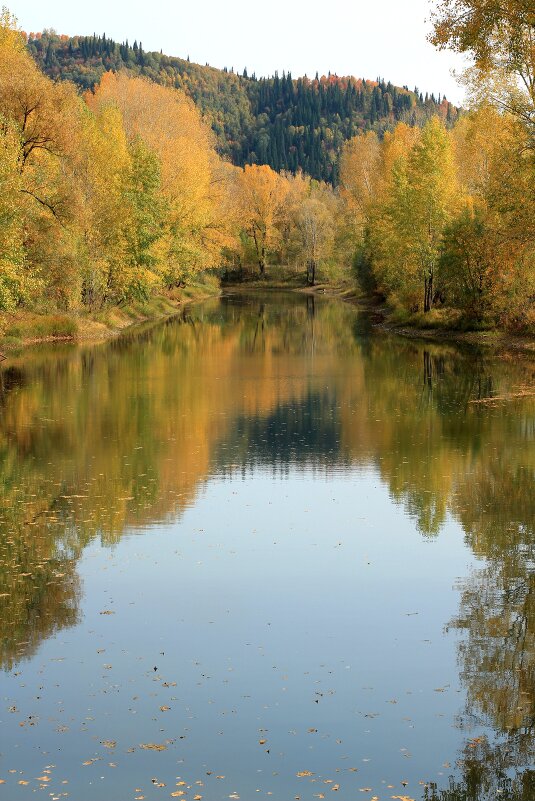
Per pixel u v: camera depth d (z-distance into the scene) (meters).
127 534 16.09
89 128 54.47
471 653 11.26
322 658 11.16
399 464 21.33
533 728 9.54
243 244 124.56
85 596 13.16
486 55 28.33
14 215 36.19
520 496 18.41
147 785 8.55
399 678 10.64
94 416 27.55
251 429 25.72
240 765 8.88
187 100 101.50
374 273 75.00
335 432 25.20
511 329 49.50
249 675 10.74
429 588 13.43
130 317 64.12
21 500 18.19
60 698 10.20
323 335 55.06
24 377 36.25
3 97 42.47
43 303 51.75
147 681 10.61
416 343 49.59
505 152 38.38
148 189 63.28
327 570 14.23
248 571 14.20
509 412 28.06
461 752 9.11
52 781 8.61
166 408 29.11
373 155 98.50
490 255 44.72
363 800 8.31
